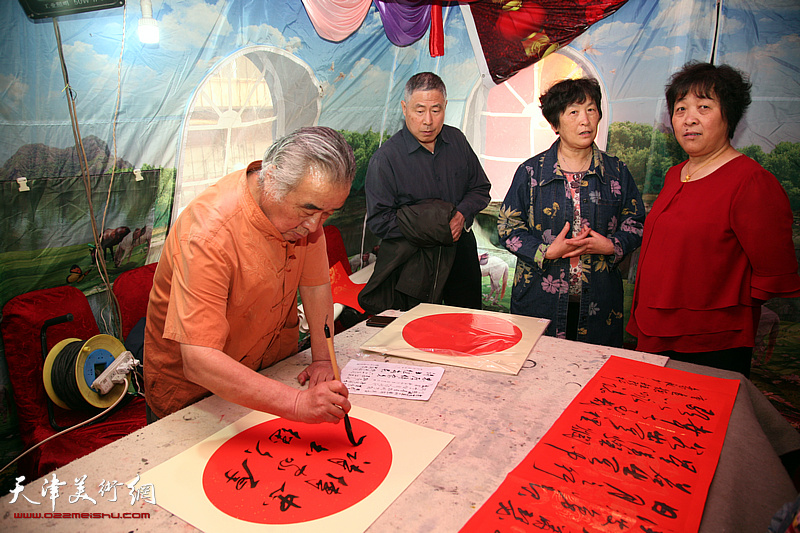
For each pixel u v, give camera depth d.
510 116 3.81
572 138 2.19
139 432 1.07
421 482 0.89
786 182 3.04
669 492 0.86
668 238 1.93
